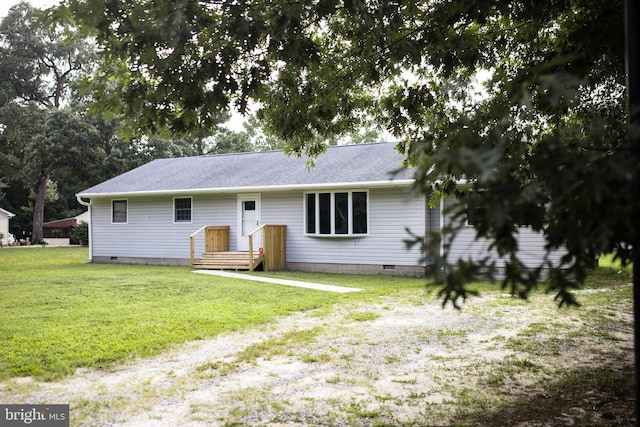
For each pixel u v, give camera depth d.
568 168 1.75
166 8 3.87
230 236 17.72
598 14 3.46
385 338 6.45
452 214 1.90
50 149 32.56
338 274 15.01
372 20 4.46
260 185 16.59
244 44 4.38
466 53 5.30
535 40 5.29
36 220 39.97
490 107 5.04
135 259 19.50
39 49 39.84
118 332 6.63
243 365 5.24
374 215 15.13
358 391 4.44
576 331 6.79
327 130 6.45
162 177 20.38
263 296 9.99
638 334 1.85
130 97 4.47
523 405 4.07
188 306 8.74
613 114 5.07
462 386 4.57
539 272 1.87
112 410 3.99
